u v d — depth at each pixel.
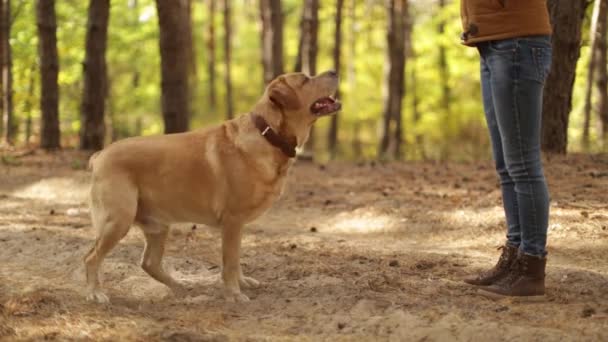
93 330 4.19
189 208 4.98
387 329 4.25
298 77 4.99
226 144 4.90
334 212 8.70
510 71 4.51
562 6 10.43
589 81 16.62
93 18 13.44
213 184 4.89
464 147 18.72
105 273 5.71
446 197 8.81
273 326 4.42
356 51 31.55
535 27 4.49
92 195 4.90
